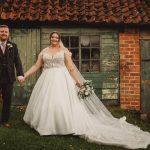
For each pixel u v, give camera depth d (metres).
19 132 8.45
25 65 12.41
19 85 12.41
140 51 12.55
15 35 12.41
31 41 12.45
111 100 12.48
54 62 8.80
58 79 8.67
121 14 12.30
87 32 12.54
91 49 12.61
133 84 12.50
